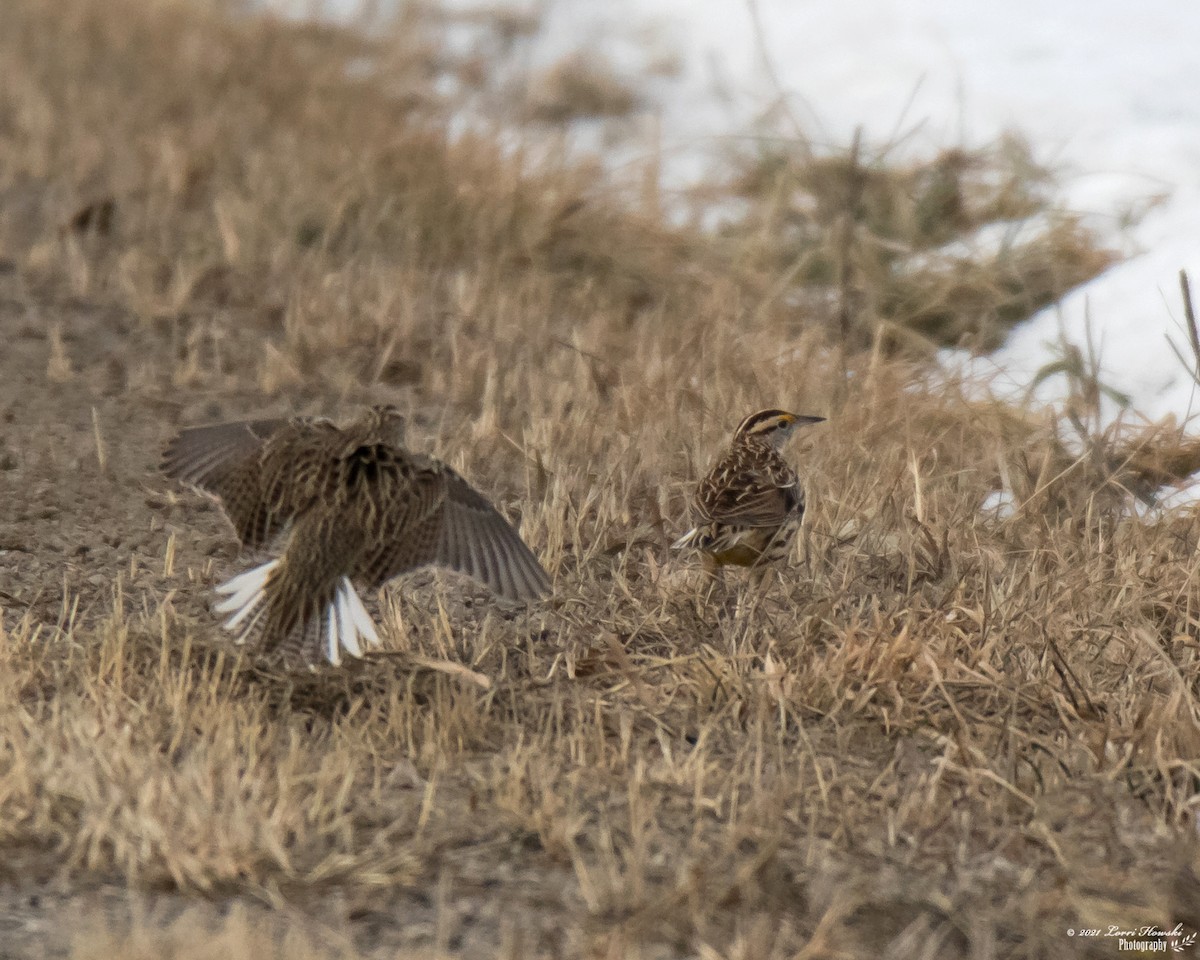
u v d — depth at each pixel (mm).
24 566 10977
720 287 16625
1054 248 16953
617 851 7855
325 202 17766
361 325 15219
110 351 14852
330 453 8062
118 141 19375
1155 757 8742
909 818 8289
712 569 10633
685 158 20609
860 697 9227
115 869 7508
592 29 24594
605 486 12023
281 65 22641
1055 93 19953
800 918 7426
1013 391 14812
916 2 22953
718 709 9266
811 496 11945
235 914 6992
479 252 17297
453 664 9453
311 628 7797
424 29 24922
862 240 17250
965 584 10695
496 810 8109
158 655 9492
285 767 8125
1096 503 12297
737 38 23281
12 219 17625
